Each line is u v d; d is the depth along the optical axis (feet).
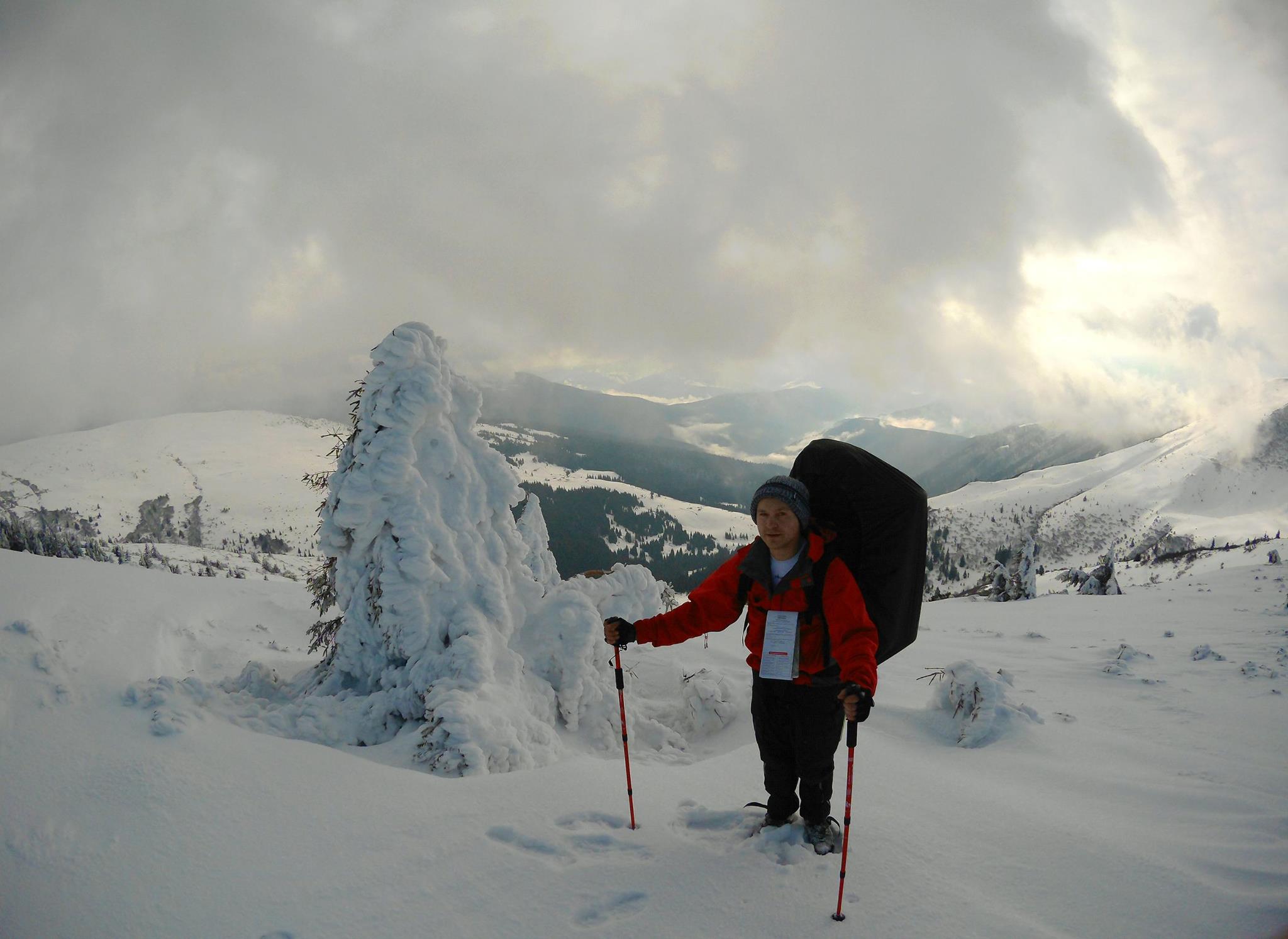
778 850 9.72
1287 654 30.73
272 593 31.37
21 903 8.61
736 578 10.59
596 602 25.55
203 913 8.41
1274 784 15.46
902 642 10.09
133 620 19.63
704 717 22.56
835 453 10.07
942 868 9.59
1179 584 69.36
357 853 9.62
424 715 16.17
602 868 9.27
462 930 8.07
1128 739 19.47
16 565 20.92
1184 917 8.47
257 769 11.91
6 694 13.60
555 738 17.06
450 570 18.29
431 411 19.06
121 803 10.61
